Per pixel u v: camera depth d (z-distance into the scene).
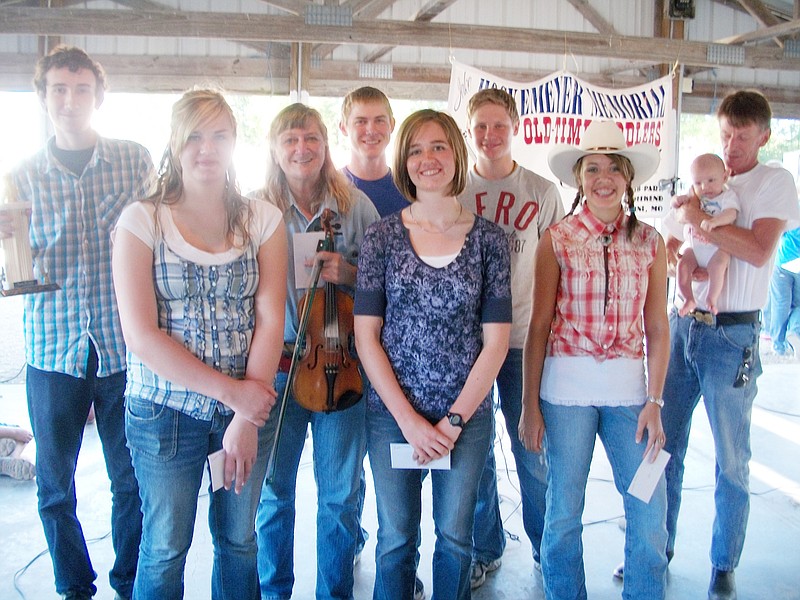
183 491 1.93
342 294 2.35
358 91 2.81
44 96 2.39
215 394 1.85
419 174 2.05
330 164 2.47
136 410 1.92
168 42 6.90
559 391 2.23
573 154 2.29
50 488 2.44
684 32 7.70
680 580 2.78
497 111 2.69
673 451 2.74
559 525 2.26
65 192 2.37
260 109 7.56
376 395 2.14
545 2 7.57
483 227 2.09
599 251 2.20
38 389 2.40
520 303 2.71
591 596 2.67
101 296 2.41
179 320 1.88
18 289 2.22
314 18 5.71
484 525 2.81
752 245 2.48
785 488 3.70
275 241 2.02
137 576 1.99
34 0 6.60
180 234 1.86
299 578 2.80
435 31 5.95
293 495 2.47
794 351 5.48
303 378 2.27
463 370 2.06
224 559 2.06
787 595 2.69
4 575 2.79
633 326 2.22
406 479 2.12
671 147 5.27
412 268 2.04
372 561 2.94
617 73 7.84
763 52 6.66
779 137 9.30
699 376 2.64
